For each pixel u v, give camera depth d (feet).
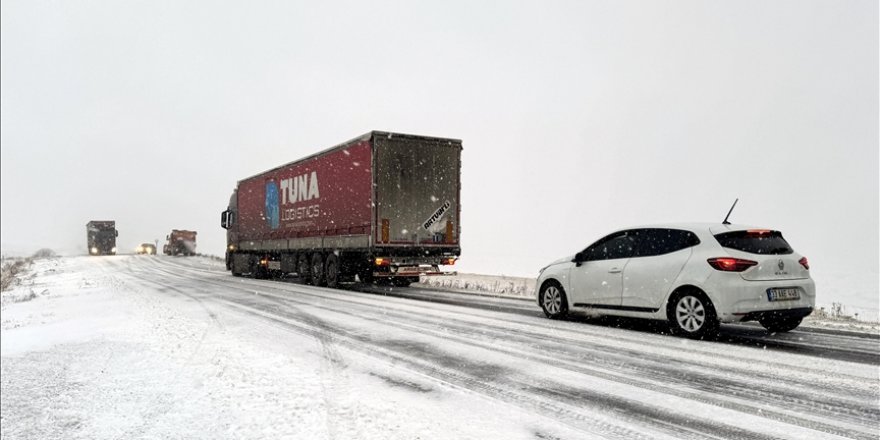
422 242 54.19
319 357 22.17
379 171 52.54
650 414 14.75
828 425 13.85
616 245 28.96
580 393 16.70
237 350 23.94
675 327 25.84
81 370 23.25
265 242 77.71
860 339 25.46
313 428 14.06
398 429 13.82
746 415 14.64
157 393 18.42
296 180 68.33
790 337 25.95
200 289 59.36
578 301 30.53
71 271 114.11
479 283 66.90
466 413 14.97
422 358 21.77
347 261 59.21
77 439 15.52
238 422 14.90
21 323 45.09
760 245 24.85
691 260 25.23
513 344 24.44
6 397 20.35
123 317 38.06
